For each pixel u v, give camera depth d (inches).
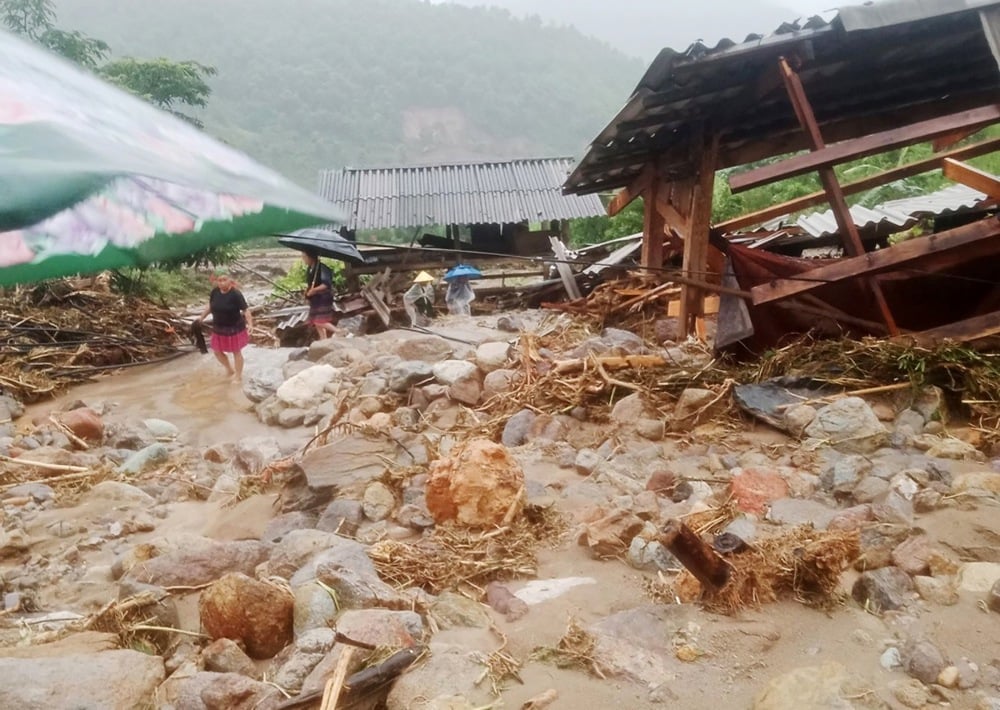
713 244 305.1
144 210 57.4
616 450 223.0
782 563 135.4
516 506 172.4
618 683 115.5
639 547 152.9
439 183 916.6
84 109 63.7
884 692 109.7
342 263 880.3
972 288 266.2
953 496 169.3
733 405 240.2
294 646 125.8
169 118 73.0
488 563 154.8
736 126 354.0
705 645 122.3
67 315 545.6
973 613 128.3
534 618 134.5
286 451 279.0
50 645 131.3
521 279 920.3
